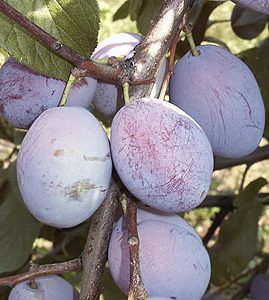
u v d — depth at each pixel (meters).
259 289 0.67
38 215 0.35
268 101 0.60
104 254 0.36
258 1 0.38
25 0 0.37
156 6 0.56
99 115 0.63
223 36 1.42
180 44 0.56
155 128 0.34
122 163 0.34
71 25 0.38
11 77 0.41
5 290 0.62
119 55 0.42
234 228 0.64
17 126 0.42
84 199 0.34
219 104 0.40
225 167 0.61
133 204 0.36
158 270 0.36
